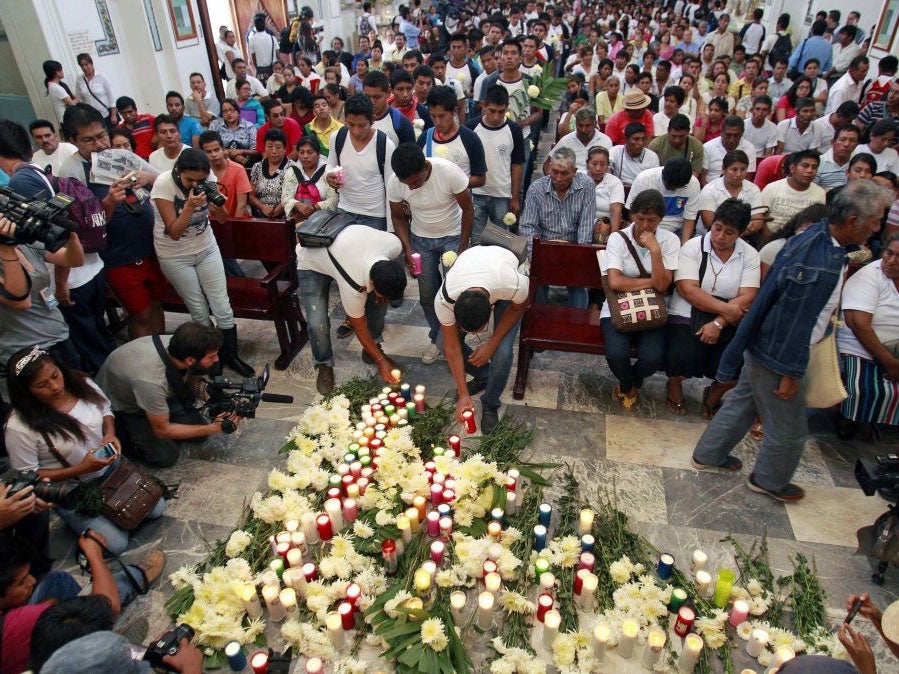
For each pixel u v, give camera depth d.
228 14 12.31
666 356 3.61
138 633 2.47
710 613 2.43
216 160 4.58
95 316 3.95
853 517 3.00
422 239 4.04
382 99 4.80
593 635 2.26
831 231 2.45
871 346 3.21
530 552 2.67
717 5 16.50
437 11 16.92
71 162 3.66
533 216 4.43
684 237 4.52
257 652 2.21
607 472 3.27
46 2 7.55
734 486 3.18
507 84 6.14
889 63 7.29
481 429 3.60
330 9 16.53
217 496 3.14
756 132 6.15
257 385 3.17
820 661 1.52
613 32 11.98
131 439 3.19
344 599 2.48
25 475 2.31
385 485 2.93
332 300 5.16
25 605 2.10
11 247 2.85
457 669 2.24
